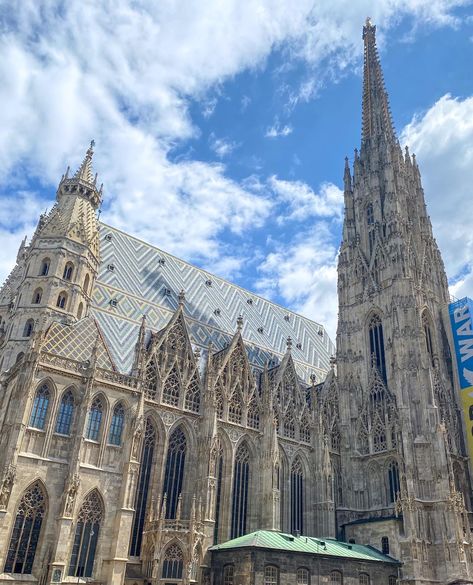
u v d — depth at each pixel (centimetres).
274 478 8069
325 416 9719
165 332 8138
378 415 9694
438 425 8719
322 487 8806
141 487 7012
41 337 6500
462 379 10044
